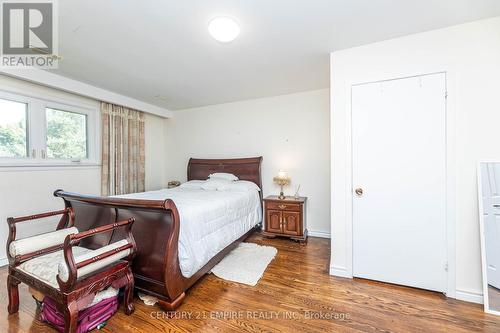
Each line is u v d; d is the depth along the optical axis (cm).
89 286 145
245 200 317
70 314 135
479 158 182
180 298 178
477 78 182
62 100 307
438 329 154
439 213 195
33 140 281
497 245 178
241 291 202
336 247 230
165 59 246
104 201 183
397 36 203
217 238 232
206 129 445
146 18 176
